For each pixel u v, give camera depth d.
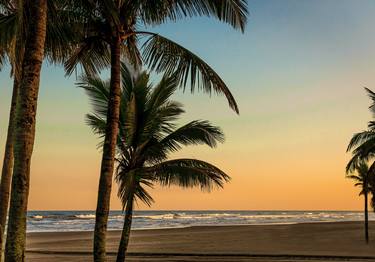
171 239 33.66
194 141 12.38
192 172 11.69
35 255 20.73
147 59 9.38
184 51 9.11
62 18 8.57
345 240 31.75
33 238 35.84
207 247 25.55
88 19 8.98
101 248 8.67
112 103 8.92
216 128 12.30
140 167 12.28
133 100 11.98
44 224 69.62
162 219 96.06
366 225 28.30
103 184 8.77
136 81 12.48
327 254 20.89
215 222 79.62
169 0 8.79
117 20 8.03
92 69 10.61
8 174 8.65
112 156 8.87
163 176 11.93
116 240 32.53
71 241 32.22
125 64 12.34
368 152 18.81
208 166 11.78
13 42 6.73
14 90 8.88
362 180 31.20
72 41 8.84
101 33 9.12
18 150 5.69
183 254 20.78
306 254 20.73
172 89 12.57
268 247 25.64
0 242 7.48
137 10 9.27
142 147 12.51
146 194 12.25
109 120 8.91
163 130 12.59
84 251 22.67
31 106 5.81
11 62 6.85
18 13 6.04
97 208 8.82
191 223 74.94
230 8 8.49
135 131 12.23
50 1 7.45
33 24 5.98
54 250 23.55
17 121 5.75
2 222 8.48
